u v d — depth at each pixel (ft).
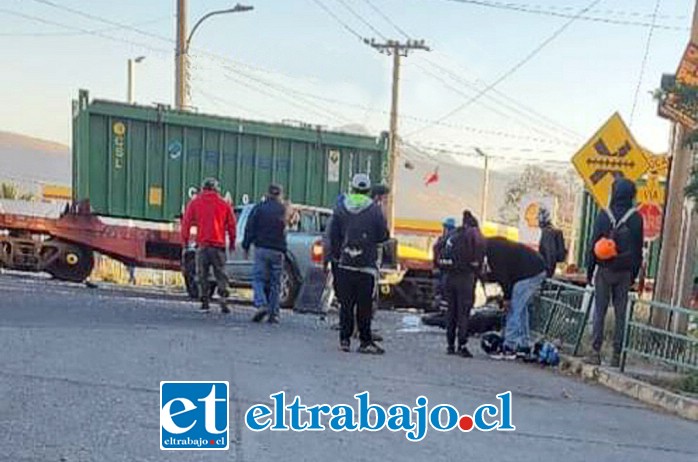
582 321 32.35
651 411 25.02
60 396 20.10
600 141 36.96
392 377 25.95
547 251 43.45
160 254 54.44
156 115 55.88
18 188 123.24
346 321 30.40
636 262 29.81
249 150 57.88
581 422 22.50
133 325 31.86
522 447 19.39
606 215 30.17
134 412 19.31
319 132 58.85
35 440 16.87
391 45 126.82
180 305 42.09
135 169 56.03
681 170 34.86
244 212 47.80
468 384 26.17
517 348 32.94
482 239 32.22
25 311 33.71
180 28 74.69
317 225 47.78
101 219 55.42
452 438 19.70
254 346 29.27
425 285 53.93
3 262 54.03
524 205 77.87
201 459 16.60
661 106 31.71
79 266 54.60
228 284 42.52
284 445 17.99
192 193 56.80
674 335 27.66
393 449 18.38
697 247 37.55
